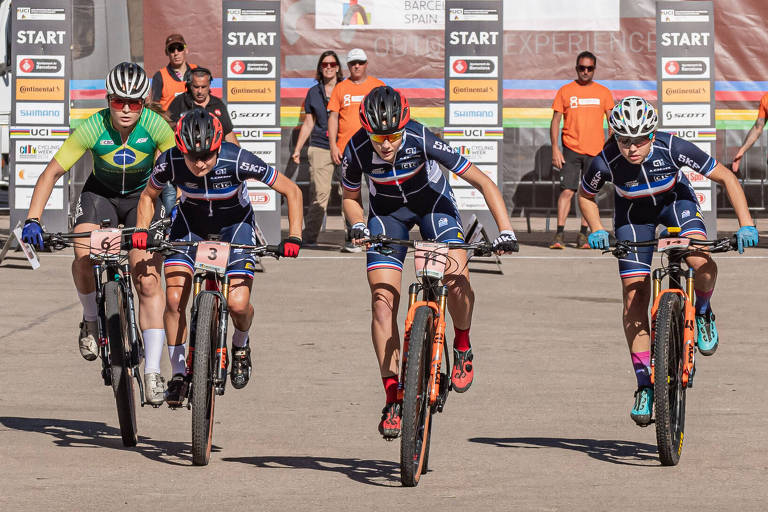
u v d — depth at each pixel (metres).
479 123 26.59
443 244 10.38
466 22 26.52
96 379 14.45
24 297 20.44
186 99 22.05
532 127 31.66
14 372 14.73
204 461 10.57
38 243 11.53
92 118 12.14
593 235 11.30
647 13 31.11
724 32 31.56
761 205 32.44
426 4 30.69
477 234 11.78
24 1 26.06
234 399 13.41
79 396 13.55
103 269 11.63
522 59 31.42
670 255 11.34
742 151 26.56
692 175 27.53
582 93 26.97
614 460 10.80
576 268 24.27
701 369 15.00
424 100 30.83
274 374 14.71
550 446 11.34
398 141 10.45
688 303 10.97
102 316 11.59
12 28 26.14
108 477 10.14
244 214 11.73
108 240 11.36
